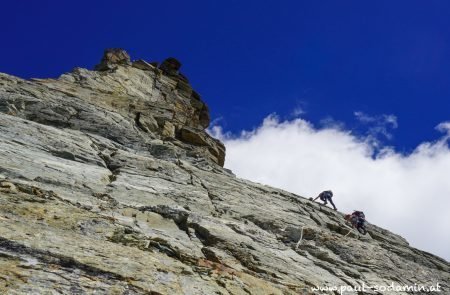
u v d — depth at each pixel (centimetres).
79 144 2364
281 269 1656
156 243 1404
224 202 2323
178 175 2488
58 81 3578
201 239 1681
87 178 1961
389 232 3238
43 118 2630
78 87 3572
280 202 2742
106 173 2152
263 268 1595
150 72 5478
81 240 1189
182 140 3772
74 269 1016
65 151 2167
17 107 2595
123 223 1512
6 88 2784
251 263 1600
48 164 1925
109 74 4616
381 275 2083
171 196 2130
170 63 6034
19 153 1912
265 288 1350
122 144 2753
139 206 1827
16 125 2233
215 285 1211
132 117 3384
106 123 2888
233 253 1639
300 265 1811
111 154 2455
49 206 1402
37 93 2914
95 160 2242
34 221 1234
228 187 2633
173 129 3656
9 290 855
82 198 1672
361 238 2664
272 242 1958
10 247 1012
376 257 2281
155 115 3597
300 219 2519
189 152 3080
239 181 2897
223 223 1927
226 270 1388
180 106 5375
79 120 2778
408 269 2303
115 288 990
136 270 1107
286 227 2172
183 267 1252
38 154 2012
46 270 973
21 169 1738
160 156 2792
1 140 1980
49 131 2355
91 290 952
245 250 1691
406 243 3141
